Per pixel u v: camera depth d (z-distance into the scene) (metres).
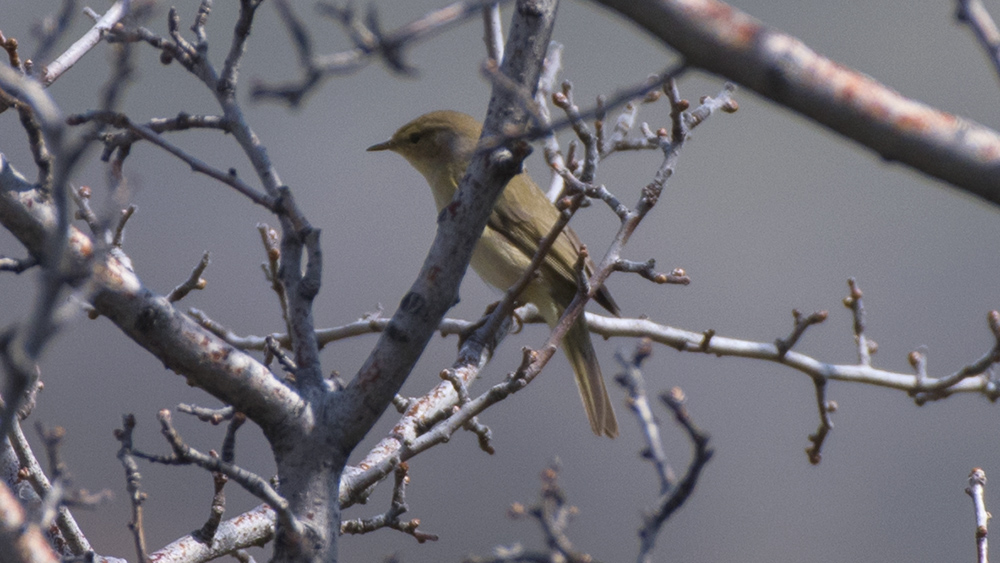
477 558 4.70
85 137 3.55
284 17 3.74
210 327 9.70
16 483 6.62
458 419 6.92
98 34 7.16
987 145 3.44
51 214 5.08
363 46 3.70
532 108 4.62
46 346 3.58
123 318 5.33
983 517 7.09
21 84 3.47
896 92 3.52
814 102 3.49
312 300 6.01
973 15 3.59
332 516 5.55
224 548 7.17
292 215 5.89
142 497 4.97
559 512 5.10
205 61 6.14
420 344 5.66
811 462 9.72
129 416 5.03
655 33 3.58
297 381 5.82
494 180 5.52
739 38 3.48
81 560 6.07
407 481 7.00
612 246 7.04
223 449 5.56
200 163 5.63
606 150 9.30
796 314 9.70
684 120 7.34
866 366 9.89
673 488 4.18
